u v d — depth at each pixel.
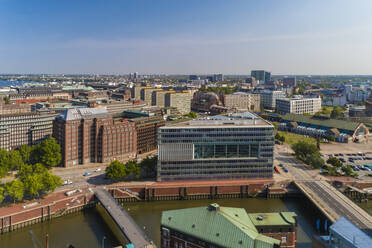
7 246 159.88
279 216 147.62
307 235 171.00
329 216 177.00
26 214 180.25
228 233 122.38
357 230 126.88
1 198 180.12
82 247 157.50
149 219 190.62
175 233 133.38
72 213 199.12
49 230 176.75
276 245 116.75
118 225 164.38
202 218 132.50
